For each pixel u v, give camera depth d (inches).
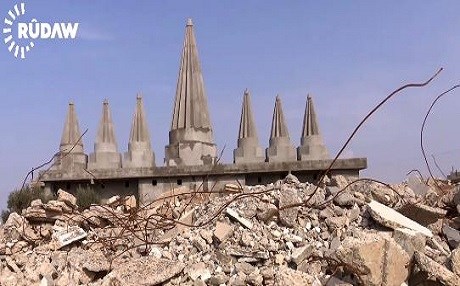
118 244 338.3
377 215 300.4
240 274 266.2
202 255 297.7
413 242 275.6
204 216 356.8
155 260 281.4
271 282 255.4
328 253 274.1
